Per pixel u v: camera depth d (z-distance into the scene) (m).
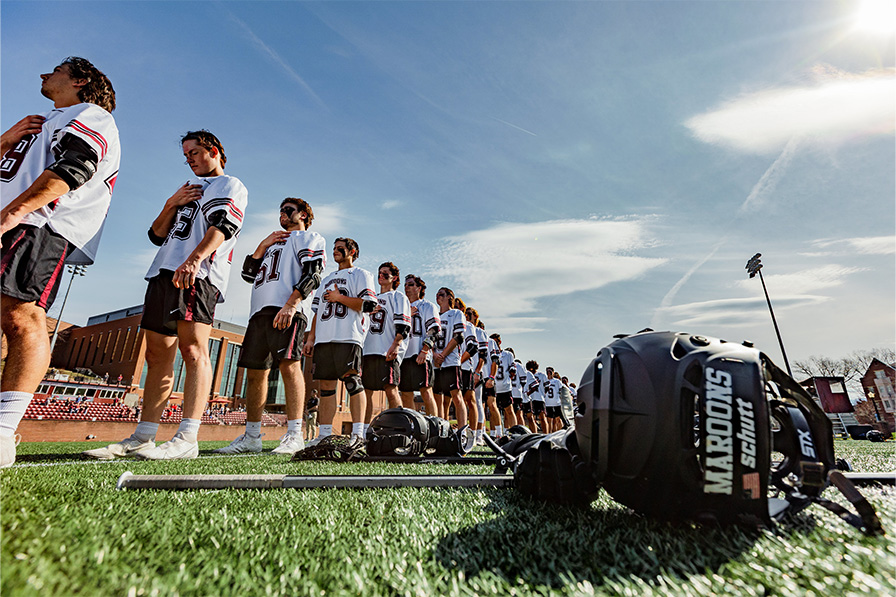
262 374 5.80
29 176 2.93
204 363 4.29
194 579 0.85
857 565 0.95
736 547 1.09
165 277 4.11
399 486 2.11
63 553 0.91
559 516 1.51
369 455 4.30
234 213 4.22
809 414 1.40
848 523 1.24
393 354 6.91
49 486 1.85
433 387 8.97
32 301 2.64
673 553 1.07
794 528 1.26
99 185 3.10
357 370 6.00
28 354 2.61
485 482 2.16
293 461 3.99
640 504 1.33
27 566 0.79
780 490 1.50
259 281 5.67
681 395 1.24
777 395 1.56
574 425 1.78
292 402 5.49
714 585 0.85
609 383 1.41
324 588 0.85
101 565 0.87
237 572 0.90
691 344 1.32
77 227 2.94
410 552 1.09
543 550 1.11
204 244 3.96
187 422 4.16
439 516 1.50
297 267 5.58
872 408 44.56
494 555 1.07
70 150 2.80
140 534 1.15
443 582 0.90
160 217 4.47
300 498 1.80
